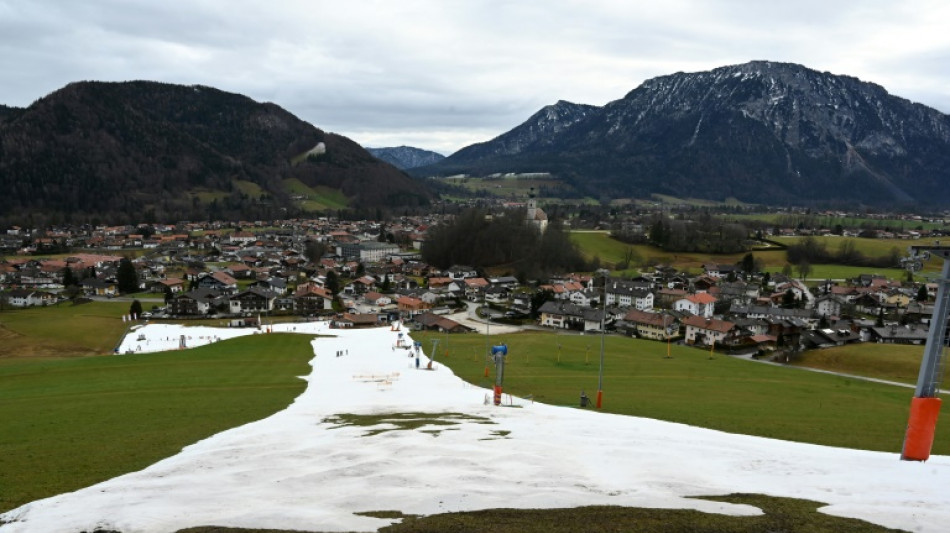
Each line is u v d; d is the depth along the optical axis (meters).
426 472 22.45
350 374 73.56
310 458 26.28
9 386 65.56
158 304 171.75
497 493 19.53
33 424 42.19
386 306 180.62
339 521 16.89
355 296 199.00
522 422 38.72
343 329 134.25
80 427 40.47
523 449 27.31
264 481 22.12
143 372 73.94
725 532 16.06
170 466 26.02
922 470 24.19
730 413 53.72
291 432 34.81
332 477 22.09
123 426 40.50
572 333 141.75
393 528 16.38
